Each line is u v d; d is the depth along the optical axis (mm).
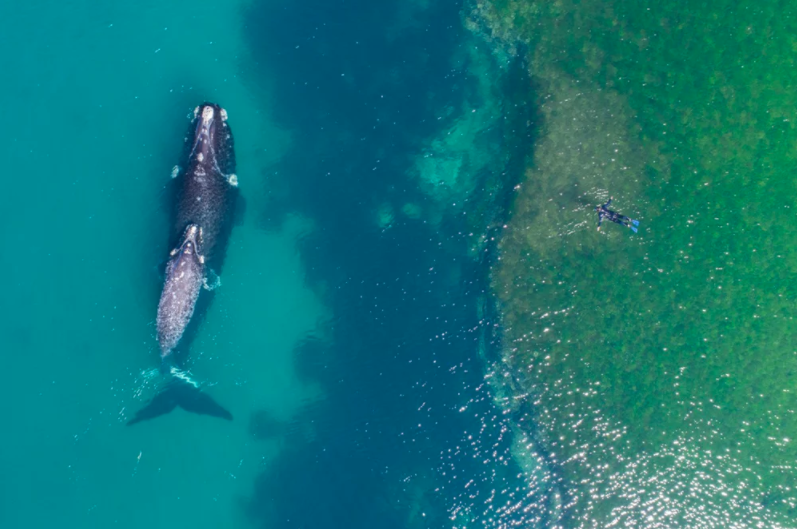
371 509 28906
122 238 29453
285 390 30047
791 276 30984
